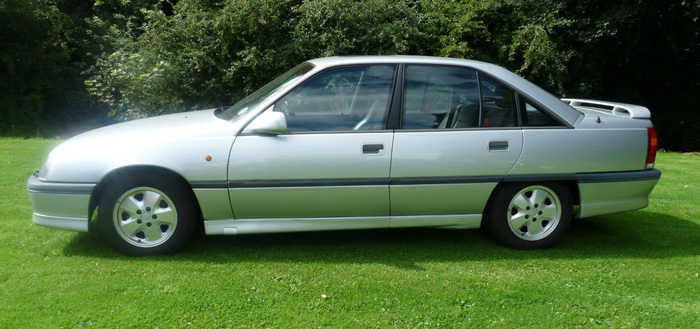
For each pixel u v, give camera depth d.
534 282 3.60
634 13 12.21
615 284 3.60
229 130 3.87
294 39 11.42
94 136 3.97
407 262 3.91
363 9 11.66
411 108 4.02
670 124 16.12
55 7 15.88
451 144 3.97
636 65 15.63
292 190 3.88
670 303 3.34
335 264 3.84
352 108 3.99
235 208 3.91
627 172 4.25
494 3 12.28
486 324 3.02
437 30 12.33
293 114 3.94
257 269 3.71
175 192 3.86
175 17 11.76
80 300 3.16
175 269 3.67
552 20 12.32
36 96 15.52
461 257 4.04
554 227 4.24
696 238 4.64
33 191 3.85
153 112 11.45
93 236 4.29
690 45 15.20
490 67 4.20
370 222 4.07
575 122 4.16
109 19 17.11
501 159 4.03
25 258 3.79
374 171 3.91
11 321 2.90
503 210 4.16
